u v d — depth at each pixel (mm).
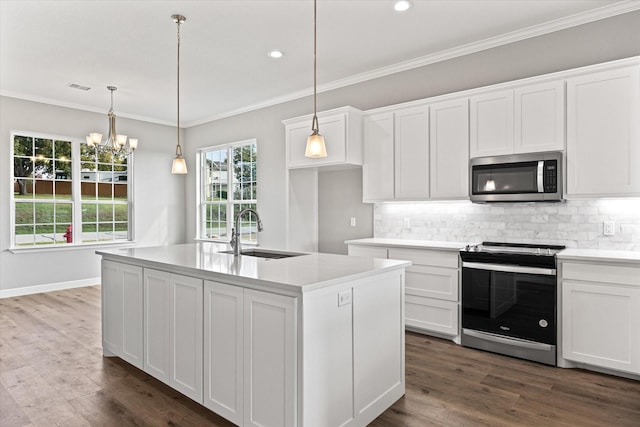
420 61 4109
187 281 2381
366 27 3422
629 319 2643
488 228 3752
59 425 2211
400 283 2490
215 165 6766
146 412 2342
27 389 2635
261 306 1967
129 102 5715
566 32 3312
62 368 2977
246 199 6215
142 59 4109
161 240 6832
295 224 4926
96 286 5934
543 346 2975
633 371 2633
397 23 3354
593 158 2947
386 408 2352
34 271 5465
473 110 3523
